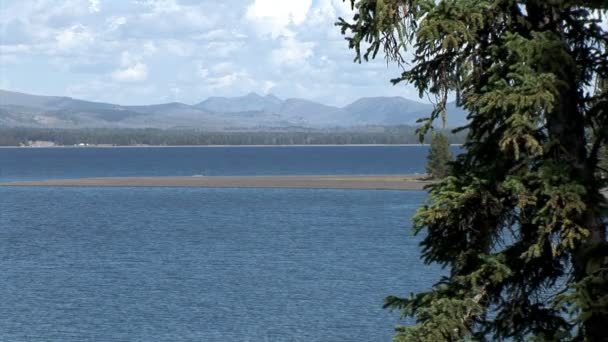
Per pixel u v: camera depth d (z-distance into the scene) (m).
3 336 68.69
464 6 17.38
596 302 17.00
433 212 18.38
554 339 18.33
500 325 19.08
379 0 17.95
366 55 18.77
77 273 103.44
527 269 19.17
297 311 77.00
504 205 18.73
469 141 19.39
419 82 19.06
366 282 92.06
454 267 19.47
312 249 123.00
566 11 19.23
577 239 17.77
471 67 18.62
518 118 17.23
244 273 101.12
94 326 72.06
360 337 66.06
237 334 68.25
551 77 17.16
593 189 17.81
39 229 158.50
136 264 111.12
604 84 19.22
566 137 18.86
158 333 69.19
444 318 18.22
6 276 100.94
